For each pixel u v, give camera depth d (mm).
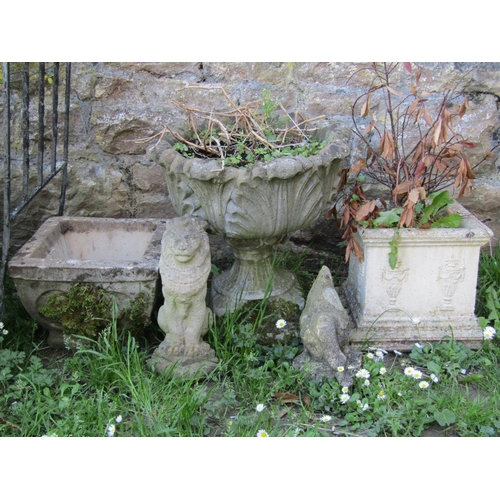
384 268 3457
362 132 4148
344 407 3062
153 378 3227
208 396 3047
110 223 3877
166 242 3148
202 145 3479
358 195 3594
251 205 3170
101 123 4117
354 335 3498
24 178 3498
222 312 3604
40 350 3545
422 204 3561
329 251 4414
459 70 4031
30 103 4062
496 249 4297
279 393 3137
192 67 4074
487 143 4180
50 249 3645
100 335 3283
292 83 4117
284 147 3430
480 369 3395
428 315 3547
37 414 2934
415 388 3193
